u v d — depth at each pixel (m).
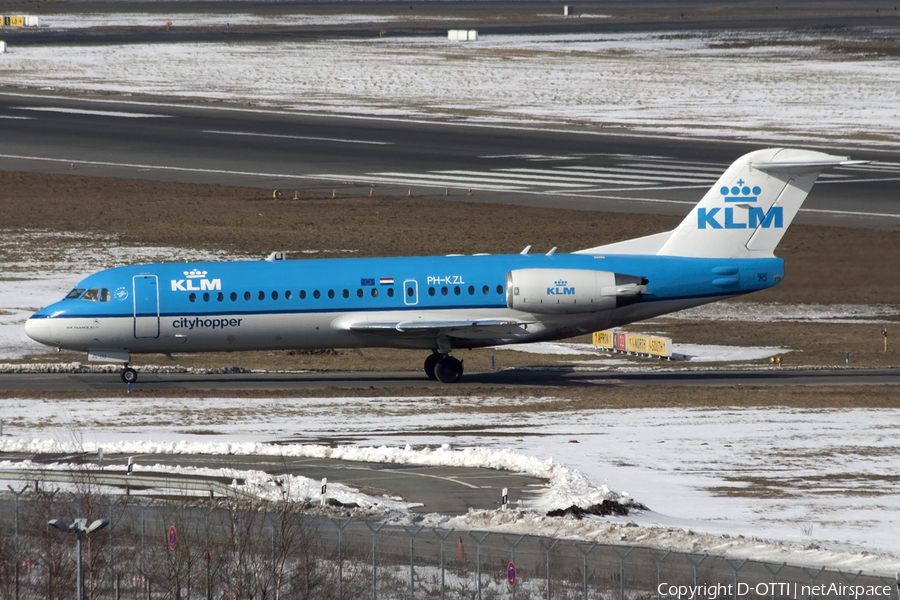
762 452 160.62
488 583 101.62
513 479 141.12
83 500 114.12
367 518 121.00
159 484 129.88
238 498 123.19
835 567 107.56
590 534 116.75
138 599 100.12
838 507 135.88
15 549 106.69
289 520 107.38
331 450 152.50
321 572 102.81
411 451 151.62
